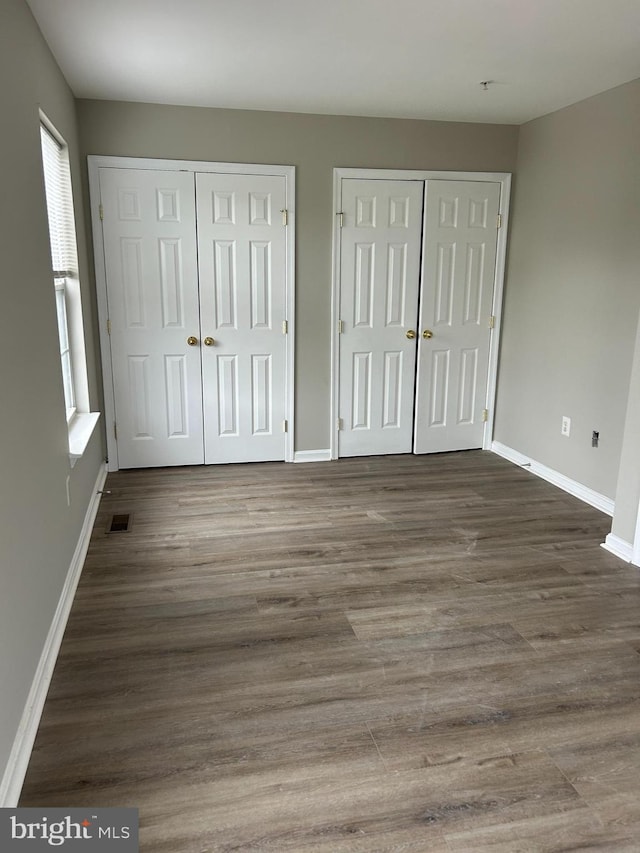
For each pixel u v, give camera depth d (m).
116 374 4.27
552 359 4.22
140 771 1.77
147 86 3.57
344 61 3.13
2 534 1.66
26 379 2.03
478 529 3.47
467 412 4.91
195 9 2.48
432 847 1.55
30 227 2.23
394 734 1.93
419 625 2.53
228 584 2.84
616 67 3.21
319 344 4.54
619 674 2.23
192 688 2.13
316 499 3.91
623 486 3.11
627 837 1.59
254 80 3.45
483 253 4.66
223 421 4.52
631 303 3.49
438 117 4.28
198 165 4.08
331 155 4.25
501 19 2.59
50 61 2.91
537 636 2.46
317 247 4.38
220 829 1.59
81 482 3.19
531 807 1.67
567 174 3.98
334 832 1.59
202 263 4.23
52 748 1.84
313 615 2.59
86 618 2.54
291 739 1.91
